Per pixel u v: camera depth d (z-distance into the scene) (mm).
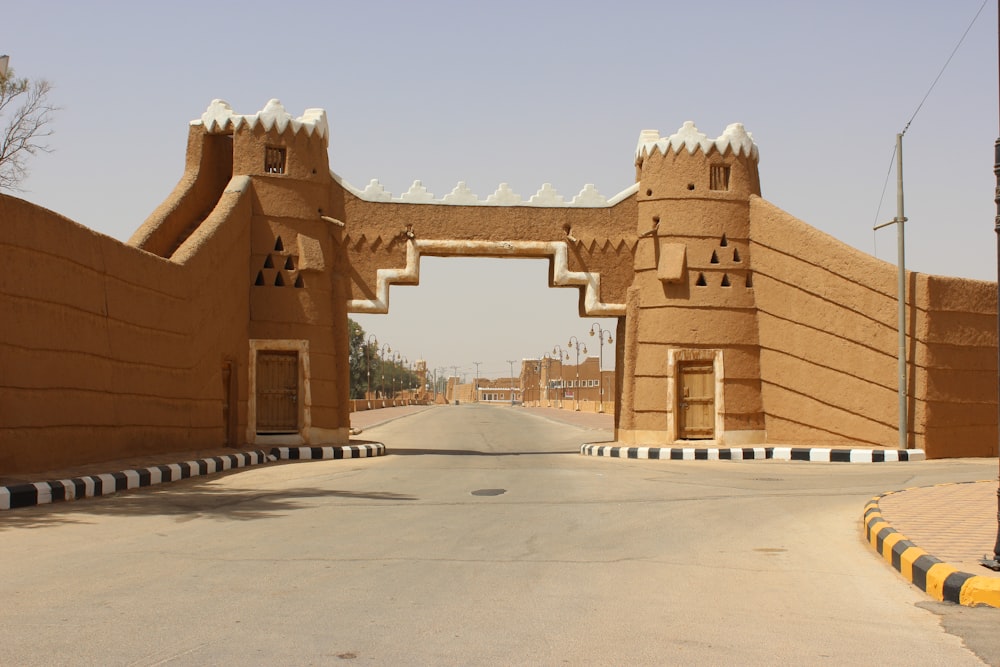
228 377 21094
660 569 8203
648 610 6691
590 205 23578
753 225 22953
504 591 7254
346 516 11398
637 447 21766
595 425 44062
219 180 24172
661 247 22938
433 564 8320
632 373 23266
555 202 23516
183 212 22078
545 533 10141
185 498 13016
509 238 23344
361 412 75750
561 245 23312
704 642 5855
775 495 13602
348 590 7215
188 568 7992
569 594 7176
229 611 6473
